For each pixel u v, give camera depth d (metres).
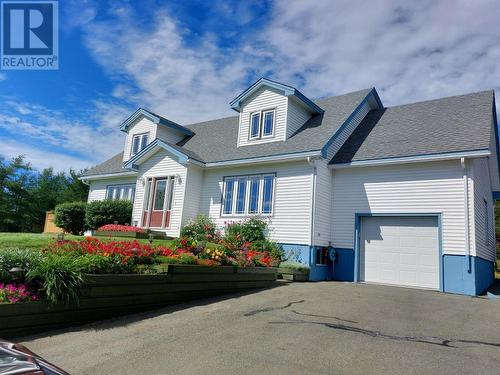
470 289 11.10
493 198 17.81
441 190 12.07
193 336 5.65
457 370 4.45
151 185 17.22
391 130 14.84
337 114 16.02
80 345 5.20
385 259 12.98
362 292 10.07
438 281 11.82
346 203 14.02
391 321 6.78
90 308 6.41
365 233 13.55
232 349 5.07
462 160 11.57
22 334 5.52
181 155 15.97
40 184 48.94
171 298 7.87
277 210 14.21
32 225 38.34
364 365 4.55
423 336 5.88
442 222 11.91
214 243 12.62
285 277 12.20
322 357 4.80
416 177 12.64
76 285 6.17
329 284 11.63
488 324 6.81
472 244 11.30
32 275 5.93
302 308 7.67
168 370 4.34
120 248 8.11
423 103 16.23
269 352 4.96
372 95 17.36
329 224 14.19
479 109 13.95
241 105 17.09
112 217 18.16
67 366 4.44
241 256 10.90
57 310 5.96
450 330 6.29
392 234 13.00
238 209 15.40
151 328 6.08
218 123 21.19
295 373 4.28
